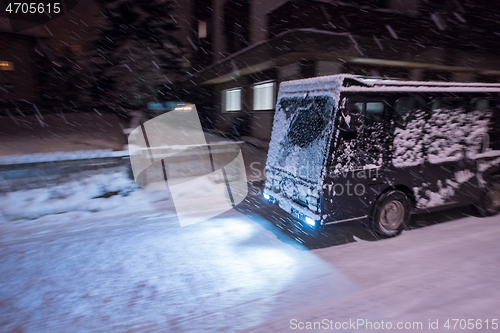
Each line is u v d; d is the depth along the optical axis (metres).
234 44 17.75
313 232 4.94
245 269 3.77
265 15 13.94
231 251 4.29
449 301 2.89
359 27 11.83
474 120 4.99
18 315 3.00
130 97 19.95
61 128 16.25
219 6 19.27
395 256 3.92
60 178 7.68
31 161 8.09
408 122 4.44
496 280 3.25
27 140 12.58
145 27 19.20
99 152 9.09
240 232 5.01
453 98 4.72
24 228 5.34
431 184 4.71
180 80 20.75
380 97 4.21
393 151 4.38
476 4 13.19
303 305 2.96
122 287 3.44
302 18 11.45
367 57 11.53
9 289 3.46
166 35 19.53
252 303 3.04
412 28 12.30
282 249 4.32
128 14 18.66
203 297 3.19
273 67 13.93
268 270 3.72
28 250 4.45
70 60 22.73
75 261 4.09
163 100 20.59
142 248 4.45
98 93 20.92
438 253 3.95
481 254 3.88
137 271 3.79
